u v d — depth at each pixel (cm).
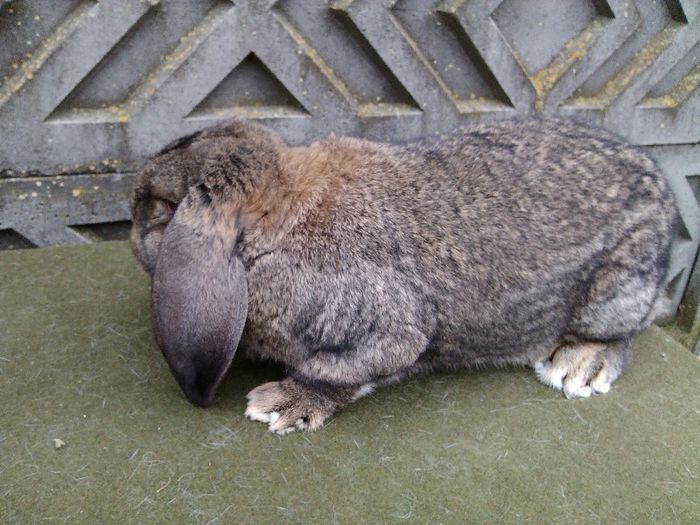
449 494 72
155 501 70
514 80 118
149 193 78
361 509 70
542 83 121
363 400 82
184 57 104
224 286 74
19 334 87
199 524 68
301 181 78
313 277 76
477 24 113
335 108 113
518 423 80
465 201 80
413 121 117
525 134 86
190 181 76
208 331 74
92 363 83
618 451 78
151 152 108
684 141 133
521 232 80
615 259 83
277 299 76
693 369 90
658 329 97
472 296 80
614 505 72
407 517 70
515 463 76
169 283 73
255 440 76
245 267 76
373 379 79
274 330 78
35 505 69
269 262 76
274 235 76
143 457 73
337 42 111
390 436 78
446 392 84
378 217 78
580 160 84
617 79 125
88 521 68
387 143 86
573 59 120
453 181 81
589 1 119
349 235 77
